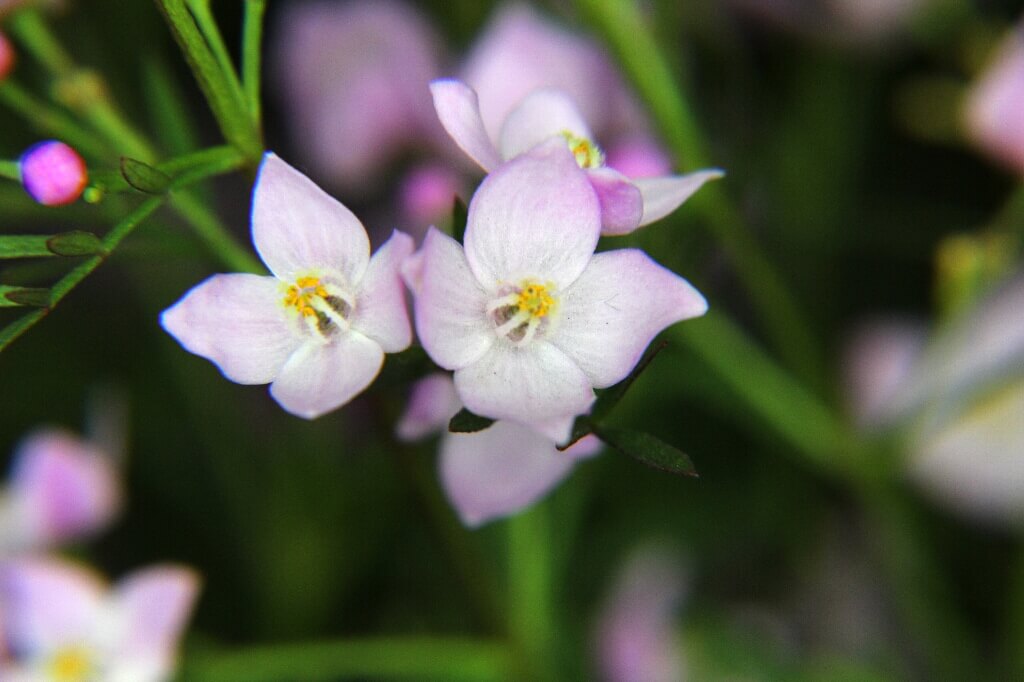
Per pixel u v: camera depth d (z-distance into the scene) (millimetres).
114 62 245
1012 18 287
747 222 272
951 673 262
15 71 246
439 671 232
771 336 276
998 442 264
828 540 279
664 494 269
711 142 265
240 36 291
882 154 302
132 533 277
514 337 178
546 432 170
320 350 176
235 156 184
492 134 247
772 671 261
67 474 237
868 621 277
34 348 281
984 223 285
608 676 260
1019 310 265
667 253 222
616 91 254
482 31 270
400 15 271
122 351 284
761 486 271
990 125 253
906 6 271
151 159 207
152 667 227
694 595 273
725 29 272
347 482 260
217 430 264
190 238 199
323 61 272
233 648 243
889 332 280
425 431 193
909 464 261
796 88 278
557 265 179
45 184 173
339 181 279
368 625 263
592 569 264
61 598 227
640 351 176
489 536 243
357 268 177
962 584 278
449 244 177
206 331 176
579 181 176
